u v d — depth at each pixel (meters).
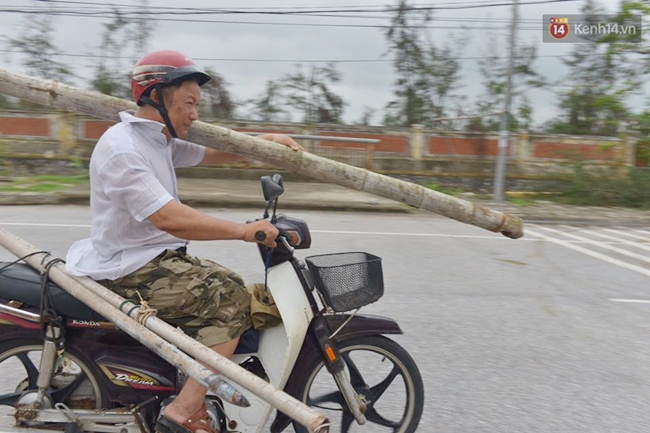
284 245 2.40
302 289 2.46
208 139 2.60
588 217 12.35
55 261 2.51
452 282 6.30
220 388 1.94
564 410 3.46
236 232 2.22
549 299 5.81
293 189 13.89
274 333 2.46
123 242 2.36
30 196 11.16
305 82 19.94
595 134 19.69
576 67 19.58
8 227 8.36
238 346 2.48
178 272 2.37
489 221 2.74
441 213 2.75
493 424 3.27
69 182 14.01
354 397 2.58
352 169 2.69
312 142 16.17
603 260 7.91
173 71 2.25
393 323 2.70
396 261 7.18
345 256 2.63
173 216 2.18
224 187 13.52
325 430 1.78
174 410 2.35
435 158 16.48
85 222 8.95
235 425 2.48
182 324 2.42
